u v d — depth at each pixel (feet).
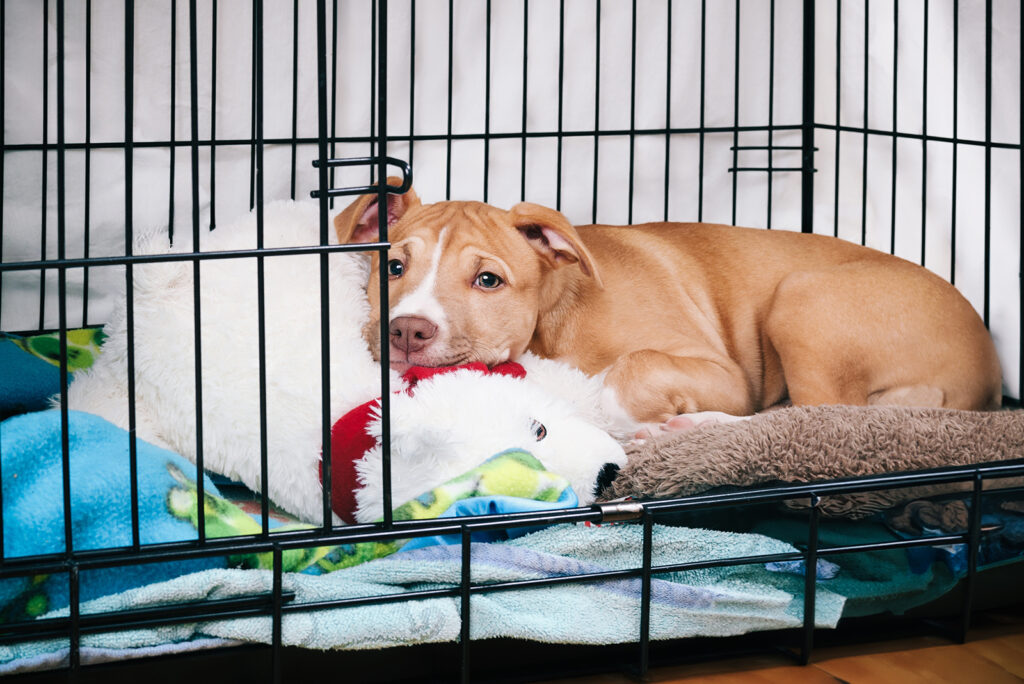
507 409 5.33
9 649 4.04
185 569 4.43
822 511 5.27
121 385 5.81
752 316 7.84
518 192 9.56
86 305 8.59
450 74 8.87
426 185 9.41
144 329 5.59
